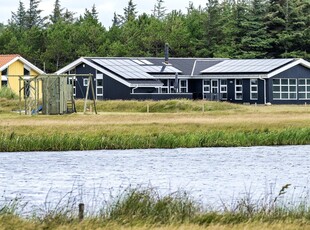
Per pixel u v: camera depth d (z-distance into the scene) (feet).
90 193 243.60
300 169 304.50
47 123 408.26
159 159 335.06
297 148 374.02
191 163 322.14
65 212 170.40
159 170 302.66
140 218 165.99
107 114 499.92
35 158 337.31
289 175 287.89
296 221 164.45
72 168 309.22
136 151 362.53
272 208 176.86
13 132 370.73
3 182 271.90
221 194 237.04
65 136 367.04
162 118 442.50
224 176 285.64
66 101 519.60
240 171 298.97
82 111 558.56
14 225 159.33
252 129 394.73
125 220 163.12
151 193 198.08
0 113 513.04
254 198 224.12
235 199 222.69
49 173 294.66
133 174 292.81
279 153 354.33
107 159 334.44
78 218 165.48
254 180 274.98
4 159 334.85
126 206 172.86
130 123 406.00
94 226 158.92
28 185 264.72
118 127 388.57
